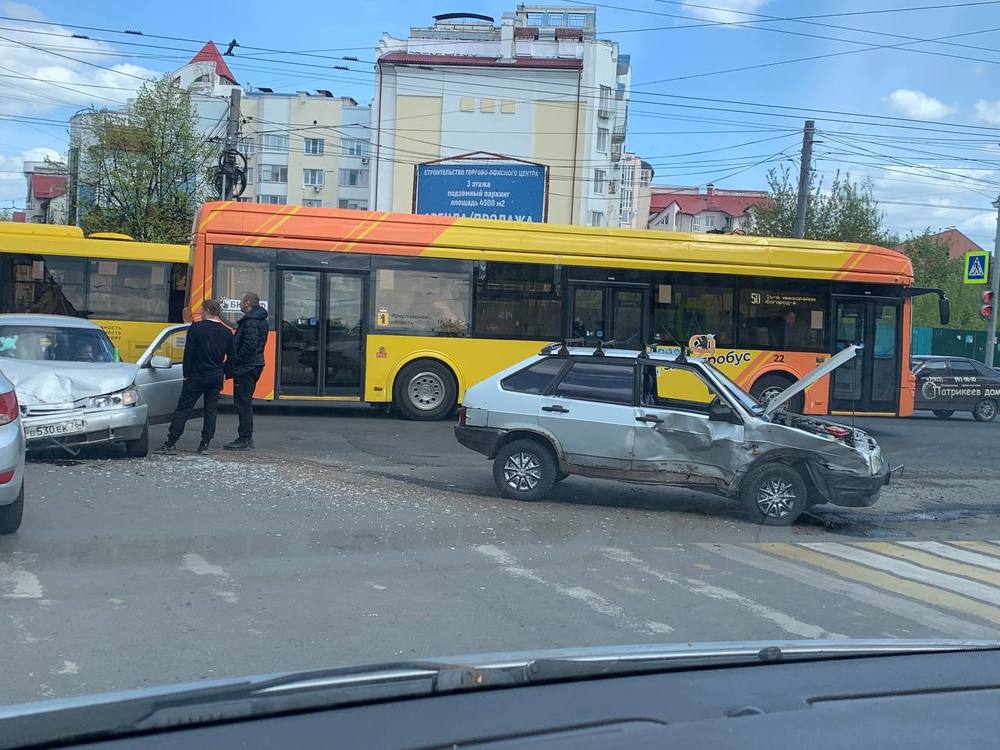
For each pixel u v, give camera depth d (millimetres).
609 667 2791
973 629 6043
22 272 18328
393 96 51125
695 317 16281
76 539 7340
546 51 51812
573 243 16109
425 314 15828
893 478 12789
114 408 10062
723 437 9383
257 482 9773
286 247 15438
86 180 34344
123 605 5812
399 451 12789
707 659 2896
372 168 51844
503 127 51156
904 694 2596
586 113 50875
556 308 16047
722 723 2305
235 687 2439
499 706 2438
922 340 38094
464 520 8734
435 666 2637
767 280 16453
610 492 10711
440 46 52406
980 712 2439
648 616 6008
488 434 9766
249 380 11906
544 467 9758
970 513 10664
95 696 2412
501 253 15930
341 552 7379
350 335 15680
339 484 9953
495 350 15898
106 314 18609
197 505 8672
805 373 16438
